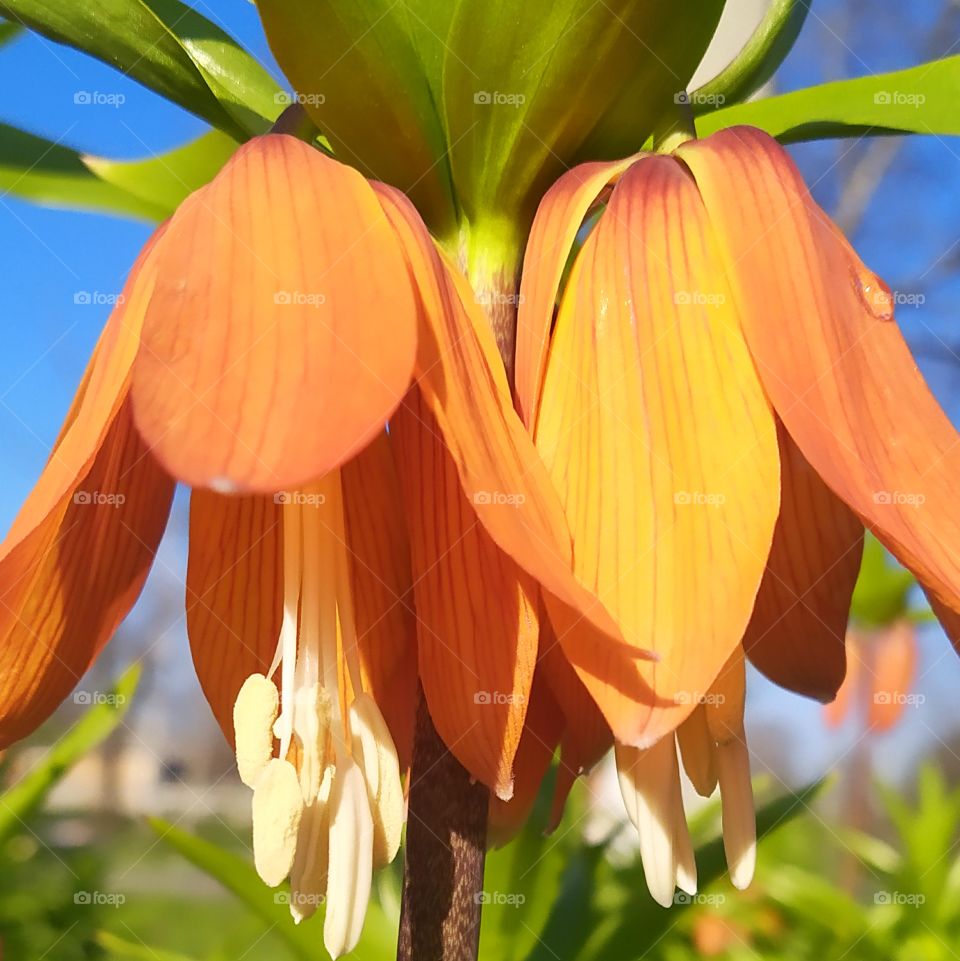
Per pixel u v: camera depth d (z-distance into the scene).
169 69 0.16
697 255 0.13
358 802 0.13
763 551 0.12
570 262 0.17
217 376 0.10
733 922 0.36
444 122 0.14
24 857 0.42
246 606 0.15
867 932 0.35
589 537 0.12
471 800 0.13
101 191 0.21
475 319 0.13
